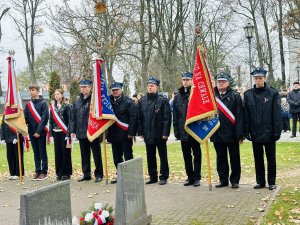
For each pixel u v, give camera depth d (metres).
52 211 3.66
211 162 10.33
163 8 26.64
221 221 5.15
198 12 28.98
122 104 8.12
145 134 7.82
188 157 7.56
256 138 6.68
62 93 8.84
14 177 9.09
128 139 8.18
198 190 7.08
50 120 8.84
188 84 7.42
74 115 8.52
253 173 8.79
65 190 3.88
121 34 19.09
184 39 30.03
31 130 8.91
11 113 8.52
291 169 9.01
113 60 19.69
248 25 18.55
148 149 7.95
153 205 6.20
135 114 8.03
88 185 8.03
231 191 6.82
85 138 8.34
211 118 6.80
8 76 8.59
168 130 7.68
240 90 15.35
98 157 8.45
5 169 10.82
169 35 27.02
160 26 26.80
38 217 3.46
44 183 8.53
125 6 19.55
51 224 3.63
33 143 8.96
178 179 8.48
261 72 6.64
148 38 23.81
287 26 27.02
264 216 5.15
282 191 6.53
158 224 5.21
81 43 17.88
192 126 6.93
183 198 6.54
